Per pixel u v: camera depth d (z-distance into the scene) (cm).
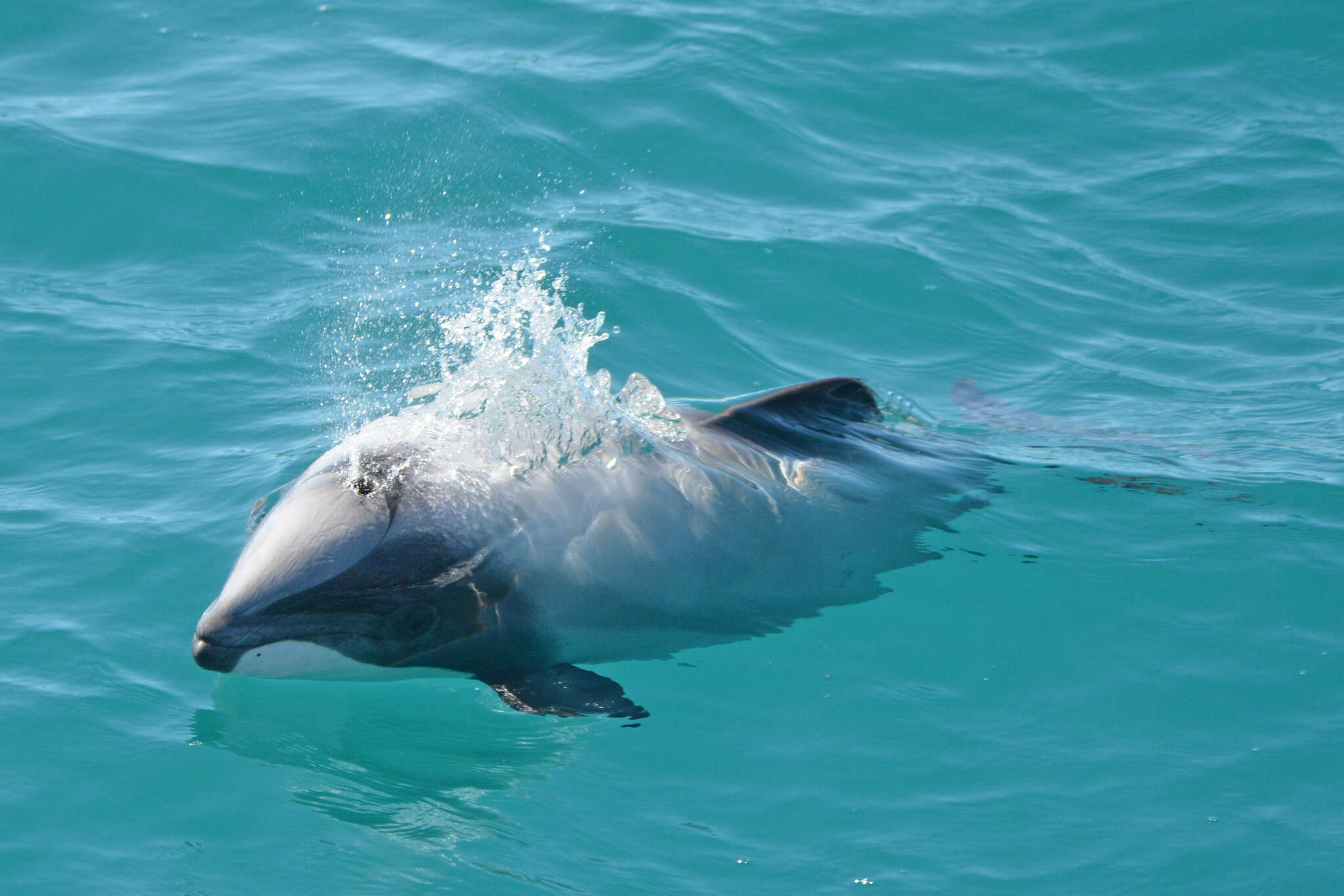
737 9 3112
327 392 1773
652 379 1859
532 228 2244
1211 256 2303
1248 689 1302
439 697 1359
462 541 1359
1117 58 2941
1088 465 1689
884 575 1468
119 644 1334
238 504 1542
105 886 1048
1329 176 2527
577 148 2505
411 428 1455
